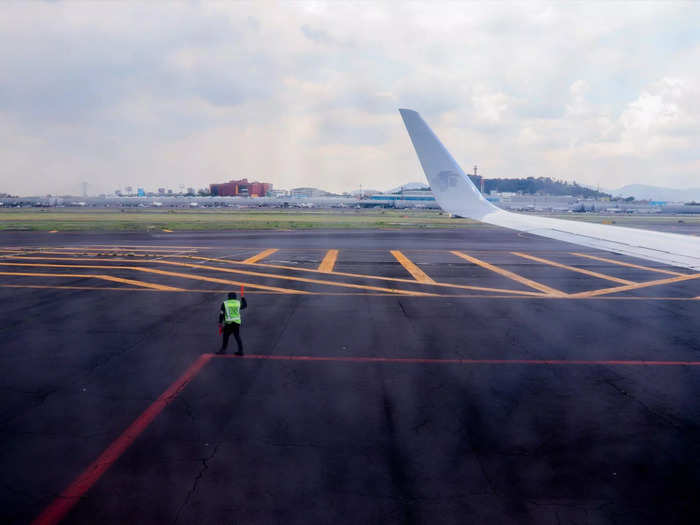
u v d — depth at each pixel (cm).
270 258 3469
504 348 1456
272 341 1509
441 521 659
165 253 3709
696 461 820
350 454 834
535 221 1354
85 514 670
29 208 15612
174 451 841
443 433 914
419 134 1473
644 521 661
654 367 1299
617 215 14050
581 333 1628
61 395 1081
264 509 682
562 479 763
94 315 1827
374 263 3269
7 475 763
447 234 5819
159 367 1268
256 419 967
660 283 2611
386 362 1322
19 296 2156
